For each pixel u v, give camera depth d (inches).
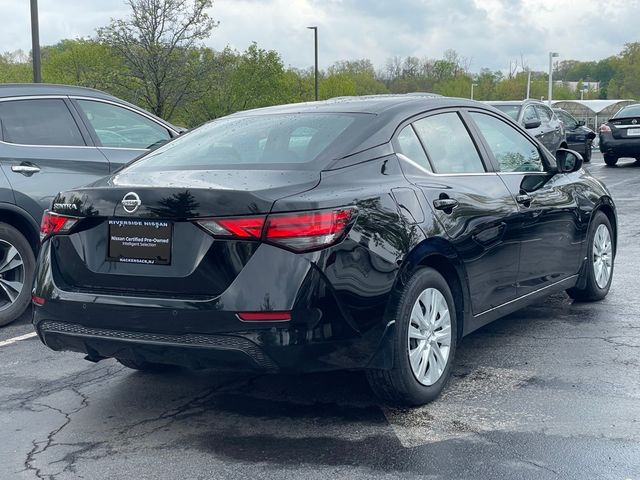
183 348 153.0
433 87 3255.4
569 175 244.7
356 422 166.4
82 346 165.5
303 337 149.0
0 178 249.3
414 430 161.0
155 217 155.5
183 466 148.5
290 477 141.9
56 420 173.8
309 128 180.7
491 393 180.5
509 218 200.2
